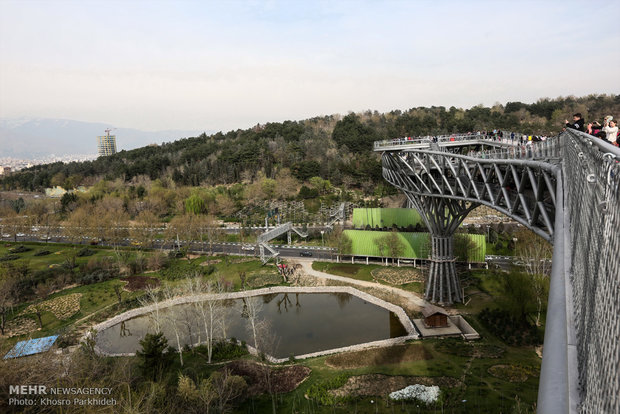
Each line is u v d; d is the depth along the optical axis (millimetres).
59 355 33438
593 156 8367
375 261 72375
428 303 52750
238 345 45156
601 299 6098
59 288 66625
